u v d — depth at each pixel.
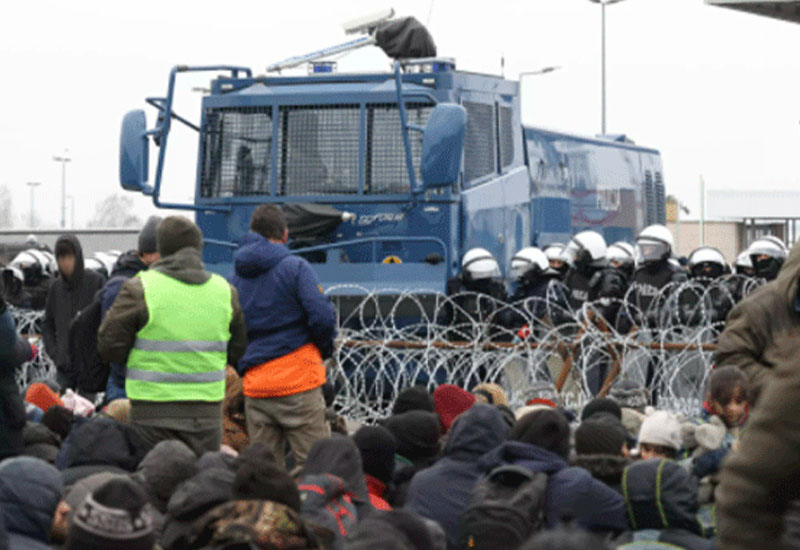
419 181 13.64
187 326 7.52
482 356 12.05
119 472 6.43
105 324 7.48
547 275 14.09
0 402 7.30
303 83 14.00
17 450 7.38
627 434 7.72
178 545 5.03
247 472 4.52
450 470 6.07
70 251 11.80
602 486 5.64
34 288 17.09
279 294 8.28
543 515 5.62
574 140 18.27
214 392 7.64
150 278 7.53
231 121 14.10
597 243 14.59
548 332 12.35
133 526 4.02
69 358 11.84
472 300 13.32
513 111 15.52
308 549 4.37
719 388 6.40
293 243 13.70
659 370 12.12
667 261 14.45
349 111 13.80
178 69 13.50
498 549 5.13
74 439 6.80
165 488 5.82
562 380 12.11
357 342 11.97
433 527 5.21
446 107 12.07
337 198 13.76
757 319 6.38
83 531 3.99
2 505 4.90
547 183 17.00
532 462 5.76
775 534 2.99
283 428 8.47
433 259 13.30
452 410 8.72
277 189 13.91
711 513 6.31
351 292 13.05
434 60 14.07
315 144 13.86
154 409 7.49
